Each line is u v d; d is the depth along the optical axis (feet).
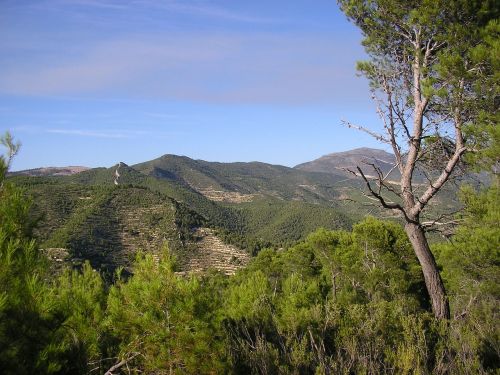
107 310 17.07
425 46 28.81
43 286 11.18
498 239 37.40
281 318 21.53
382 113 28.96
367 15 30.04
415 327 19.56
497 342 19.39
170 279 16.17
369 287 44.42
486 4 24.23
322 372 14.62
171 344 15.10
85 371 12.51
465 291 41.06
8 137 11.94
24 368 9.62
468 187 32.60
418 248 28.81
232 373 15.19
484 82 23.38
